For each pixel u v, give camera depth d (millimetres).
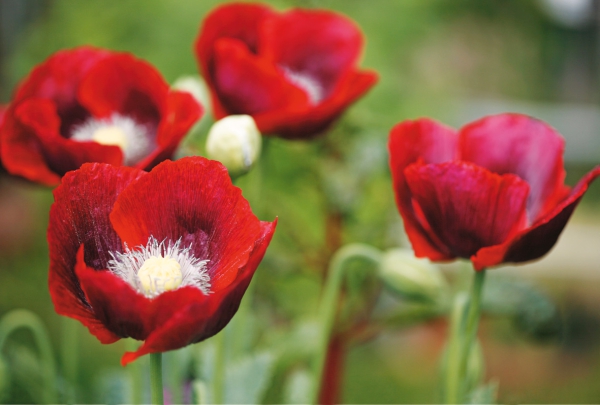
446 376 945
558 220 815
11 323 972
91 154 861
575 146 4562
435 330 2014
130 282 781
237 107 956
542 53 4828
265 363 949
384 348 1978
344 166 1200
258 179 969
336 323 1147
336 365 1144
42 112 892
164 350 747
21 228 2057
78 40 1442
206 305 736
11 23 2107
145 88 912
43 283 1729
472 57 2953
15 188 2166
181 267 780
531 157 880
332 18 1013
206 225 779
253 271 748
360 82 944
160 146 847
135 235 779
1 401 976
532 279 2391
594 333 2205
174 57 1335
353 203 1185
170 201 778
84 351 1640
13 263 1963
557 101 5223
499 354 2086
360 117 1188
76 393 993
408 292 1000
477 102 4148
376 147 1164
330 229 1215
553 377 2043
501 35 3182
